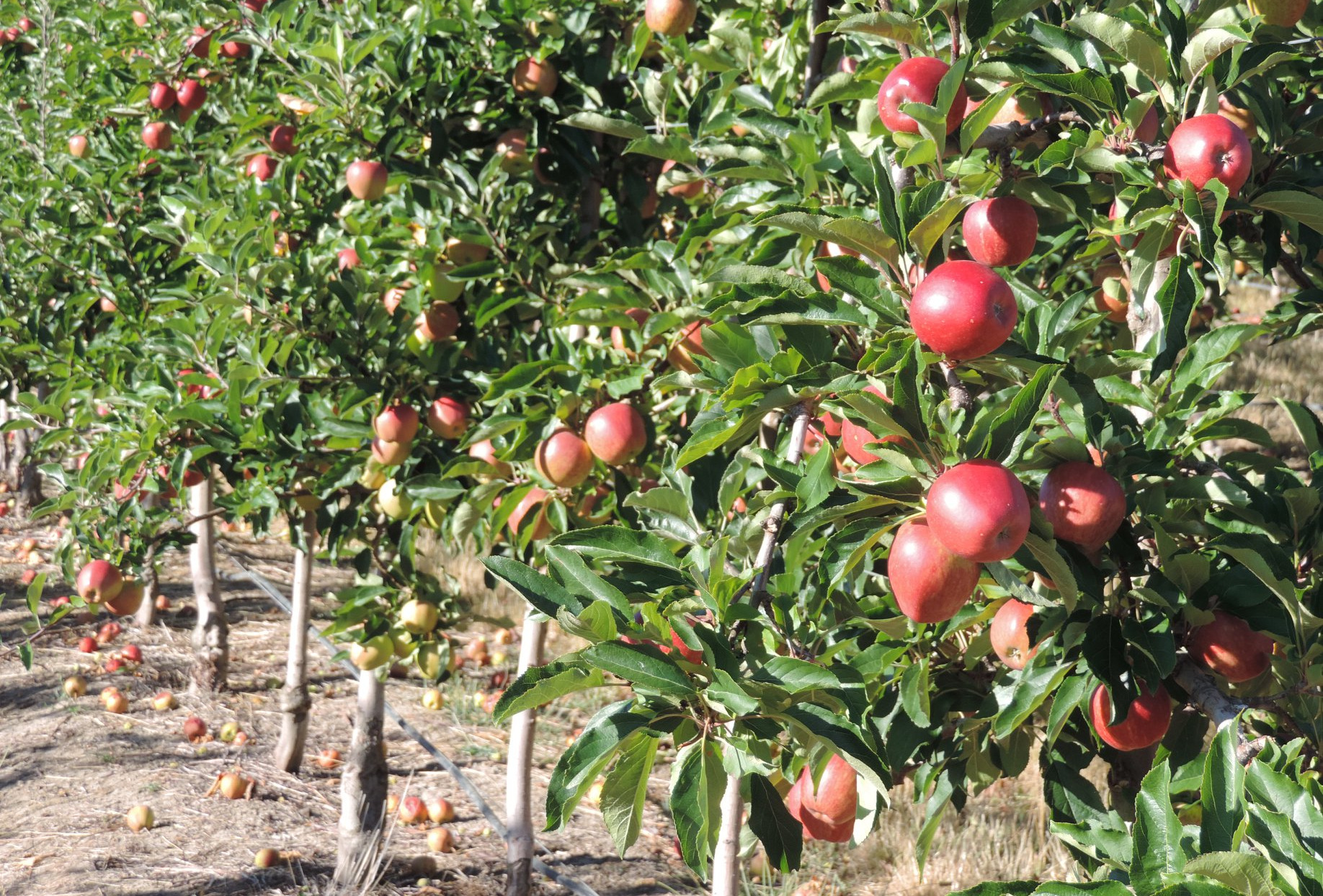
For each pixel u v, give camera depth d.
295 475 4.26
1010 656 2.28
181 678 7.95
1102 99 1.93
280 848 5.66
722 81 3.37
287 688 6.59
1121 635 1.99
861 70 2.48
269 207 4.86
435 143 4.05
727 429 2.06
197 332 4.23
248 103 5.37
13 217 6.28
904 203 1.84
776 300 1.95
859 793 2.33
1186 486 2.15
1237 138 1.82
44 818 5.79
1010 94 1.75
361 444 4.04
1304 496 2.15
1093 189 2.17
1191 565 2.00
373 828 5.38
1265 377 12.37
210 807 6.05
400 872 5.46
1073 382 2.01
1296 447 9.87
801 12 3.56
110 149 6.53
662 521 2.29
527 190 4.28
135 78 6.16
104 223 6.21
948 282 1.68
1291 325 2.56
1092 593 1.83
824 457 1.90
